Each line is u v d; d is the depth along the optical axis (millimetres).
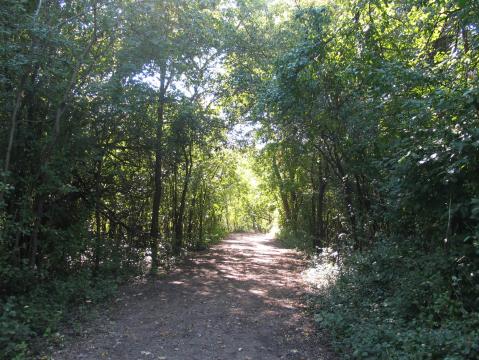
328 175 15727
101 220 14289
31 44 7980
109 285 10359
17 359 5598
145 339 6902
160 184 15805
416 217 8305
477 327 5500
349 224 13734
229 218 50188
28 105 9078
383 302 7859
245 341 6871
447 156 6375
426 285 6922
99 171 12422
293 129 13359
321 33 9586
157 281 12438
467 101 5918
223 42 15039
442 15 8625
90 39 10188
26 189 8883
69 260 11211
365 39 9148
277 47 15023
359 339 6082
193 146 17953
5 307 6566
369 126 10203
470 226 6363
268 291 11031
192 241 22906
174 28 13367
